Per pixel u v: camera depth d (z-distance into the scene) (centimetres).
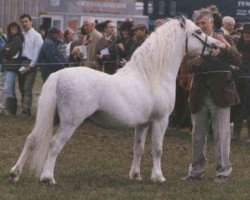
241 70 1207
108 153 1058
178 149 1115
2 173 857
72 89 761
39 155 766
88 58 1339
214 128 851
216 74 830
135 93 789
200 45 830
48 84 771
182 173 930
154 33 823
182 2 2814
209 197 764
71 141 1155
